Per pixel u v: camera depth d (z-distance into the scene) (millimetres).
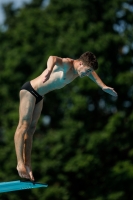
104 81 87000
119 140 84188
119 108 89562
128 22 91625
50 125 90562
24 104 34500
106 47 87188
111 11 89500
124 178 81688
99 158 83375
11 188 36062
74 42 87562
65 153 83500
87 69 33500
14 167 84188
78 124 84188
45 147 85250
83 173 83062
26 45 93188
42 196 82375
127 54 89062
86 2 89875
